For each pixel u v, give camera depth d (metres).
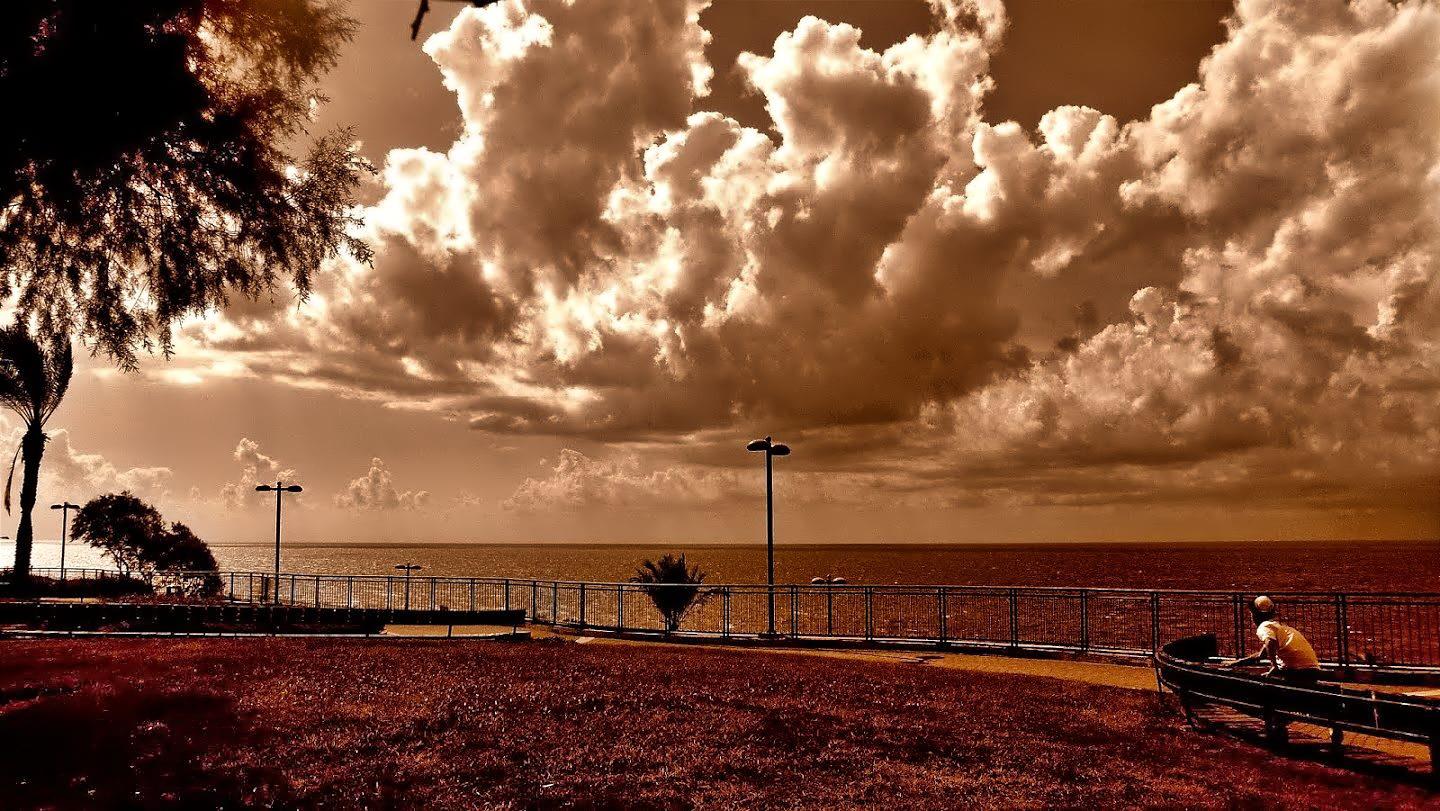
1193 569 173.88
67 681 15.06
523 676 16.50
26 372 43.75
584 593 29.86
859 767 10.68
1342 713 10.38
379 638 25.19
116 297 13.96
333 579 36.84
